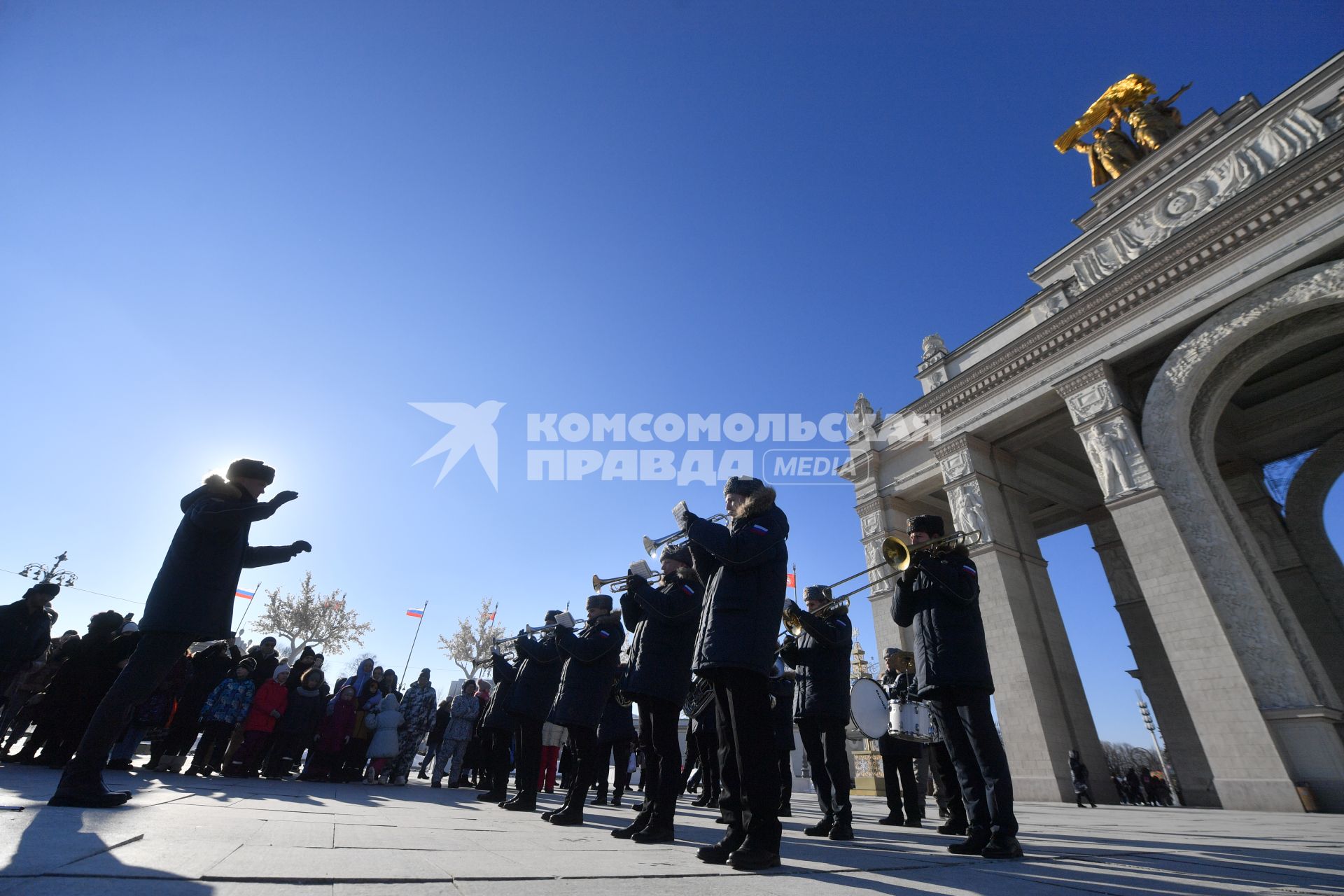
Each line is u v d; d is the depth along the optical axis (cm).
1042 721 1576
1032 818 920
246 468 387
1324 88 1479
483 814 530
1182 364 1551
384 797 654
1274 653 1257
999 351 1942
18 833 212
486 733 1045
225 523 353
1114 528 2436
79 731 714
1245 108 1675
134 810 307
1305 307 1372
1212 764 1262
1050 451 2161
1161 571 1434
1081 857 355
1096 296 1731
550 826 457
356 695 1030
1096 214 1967
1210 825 735
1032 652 1684
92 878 160
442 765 1035
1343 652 1859
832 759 496
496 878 204
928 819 815
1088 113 2128
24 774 550
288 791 624
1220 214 1514
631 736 604
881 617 2105
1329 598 1923
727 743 322
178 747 812
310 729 941
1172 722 2130
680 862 276
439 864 224
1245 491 2177
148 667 327
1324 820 857
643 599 429
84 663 738
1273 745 1191
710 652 303
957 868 292
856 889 222
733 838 296
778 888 217
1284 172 1418
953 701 407
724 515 380
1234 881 264
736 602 314
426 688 1119
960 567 421
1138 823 763
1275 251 1434
